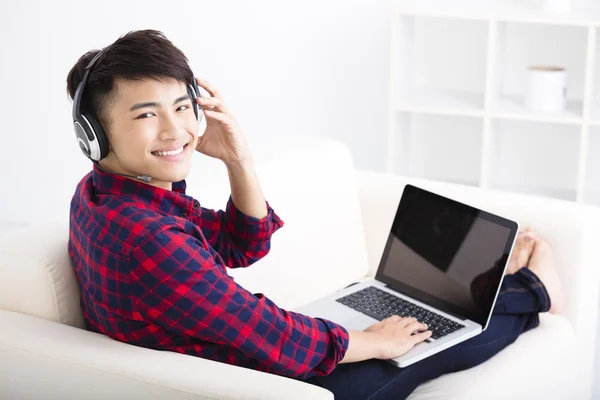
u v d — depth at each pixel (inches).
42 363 66.6
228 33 175.5
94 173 67.7
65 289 72.5
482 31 165.8
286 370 69.1
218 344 69.2
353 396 77.0
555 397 94.9
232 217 78.6
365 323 87.4
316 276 98.7
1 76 175.0
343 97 176.4
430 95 166.1
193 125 67.1
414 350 80.7
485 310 87.2
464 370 88.1
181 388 62.7
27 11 171.0
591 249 100.0
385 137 177.6
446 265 91.7
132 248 63.1
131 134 63.9
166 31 174.4
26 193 180.2
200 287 64.2
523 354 91.3
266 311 67.3
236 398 61.4
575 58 161.5
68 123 174.4
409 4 159.0
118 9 171.3
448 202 93.8
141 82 63.2
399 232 97.3
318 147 105.0
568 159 167.0
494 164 166.4
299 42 174.6
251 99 179.3
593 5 154.7
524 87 166.4
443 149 174.6
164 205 67.7
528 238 99.0
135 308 64.9
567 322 99.6
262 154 100.7
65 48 171.8
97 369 65.0
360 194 110.2
